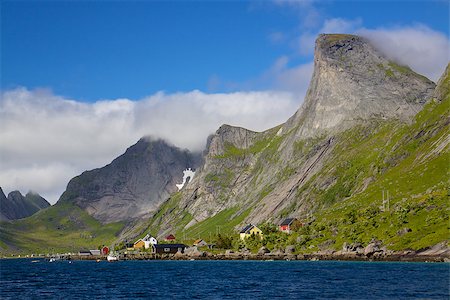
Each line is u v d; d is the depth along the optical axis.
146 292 125.00
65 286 146.50
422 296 103.44
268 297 109.56
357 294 108.94
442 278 133.50
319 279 141.50
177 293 121.38
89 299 114.00
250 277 157.62
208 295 116.19
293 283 134.25
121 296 118.38
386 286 119.75
